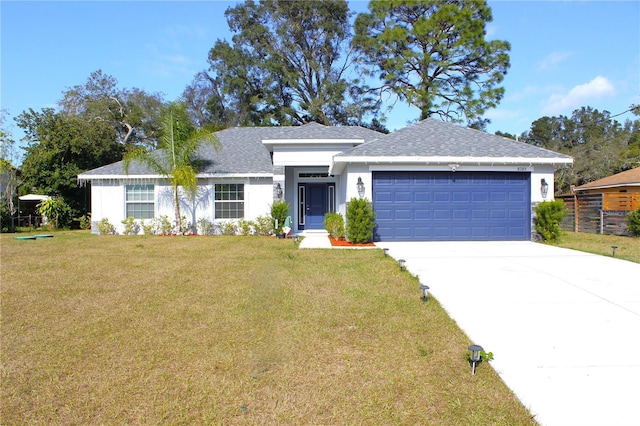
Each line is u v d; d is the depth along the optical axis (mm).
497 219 13320
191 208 17141
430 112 30344
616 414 3119
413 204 13180
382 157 12711
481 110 28906
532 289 6734
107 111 38312
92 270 8734
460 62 29266
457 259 9547
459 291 6637
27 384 3619
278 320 5305
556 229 12914
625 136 42500
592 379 3680
